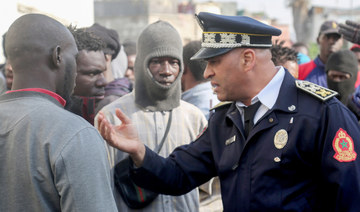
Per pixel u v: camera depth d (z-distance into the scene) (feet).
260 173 6.62
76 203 5.08
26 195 5.22
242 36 6.80
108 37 11.47
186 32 63.26
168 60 8.77
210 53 6.84
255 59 6.88
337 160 6.35
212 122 7.64
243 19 6.98
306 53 23.93
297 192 6.55
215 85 7.14
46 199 5.20
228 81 6.93
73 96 9.04
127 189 8.32
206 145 7.67
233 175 6.95
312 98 6.75
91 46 9.12
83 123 5.43
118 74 14.82
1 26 17.29
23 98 5.51
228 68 6.87
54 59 5.64
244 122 7.04
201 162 7.68
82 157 5.18
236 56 6.86
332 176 6.39
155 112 8.87
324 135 6.51
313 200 6.61
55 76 5.72
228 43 6.79
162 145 8.75
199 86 11.09
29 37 5.57
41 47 5.58
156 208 8.50
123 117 7.24
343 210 6.36
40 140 5.22
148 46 8.68
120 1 63.31
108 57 11.53
